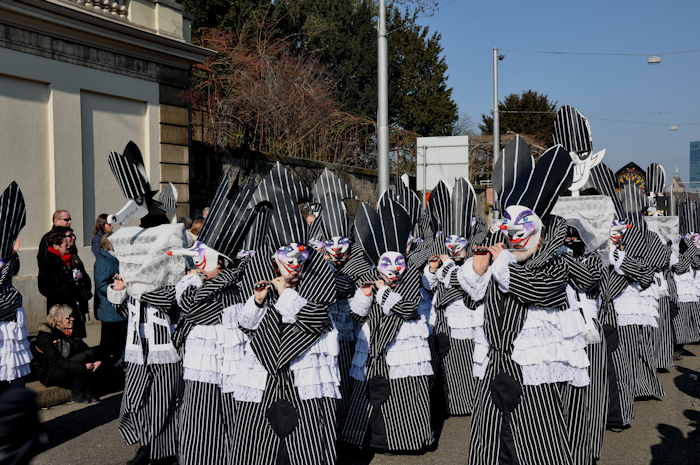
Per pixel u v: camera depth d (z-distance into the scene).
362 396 5.34
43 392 6.78
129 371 5.05
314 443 4.22
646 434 5.97
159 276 4.86
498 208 4.50
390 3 36.00
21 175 9.43
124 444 5.80
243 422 4.28
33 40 9.47
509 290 3.98
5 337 5.30
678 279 9.49
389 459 5.32
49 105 9.79
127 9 10.99
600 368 5.04
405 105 37.38
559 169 4.21
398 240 5.28
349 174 18.94
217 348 4.61
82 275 7.52
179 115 12.09
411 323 5.36
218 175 13.62
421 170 13.88
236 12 22.06
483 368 4.20
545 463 3.97
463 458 5.32
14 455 1.69
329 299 4.31
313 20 27.05
